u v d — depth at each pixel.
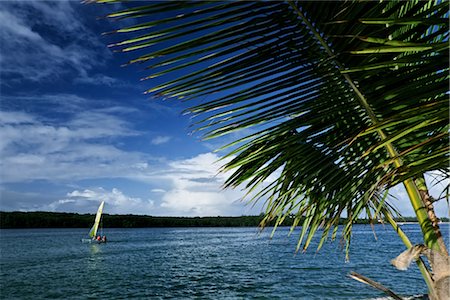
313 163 1.88
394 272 21.17
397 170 1.47
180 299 16.22
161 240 72.38
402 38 1.48
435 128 1.72
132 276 24.00
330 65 1.55
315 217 2.06
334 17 1.31
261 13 1.32
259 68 1.47
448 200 1.96
